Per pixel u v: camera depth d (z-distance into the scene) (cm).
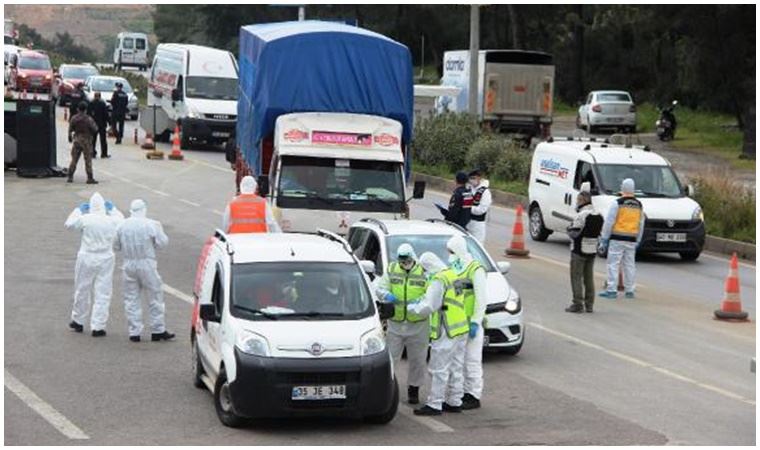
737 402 3291
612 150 6194
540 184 6419
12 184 7738
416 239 3800
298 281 3020
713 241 6425
